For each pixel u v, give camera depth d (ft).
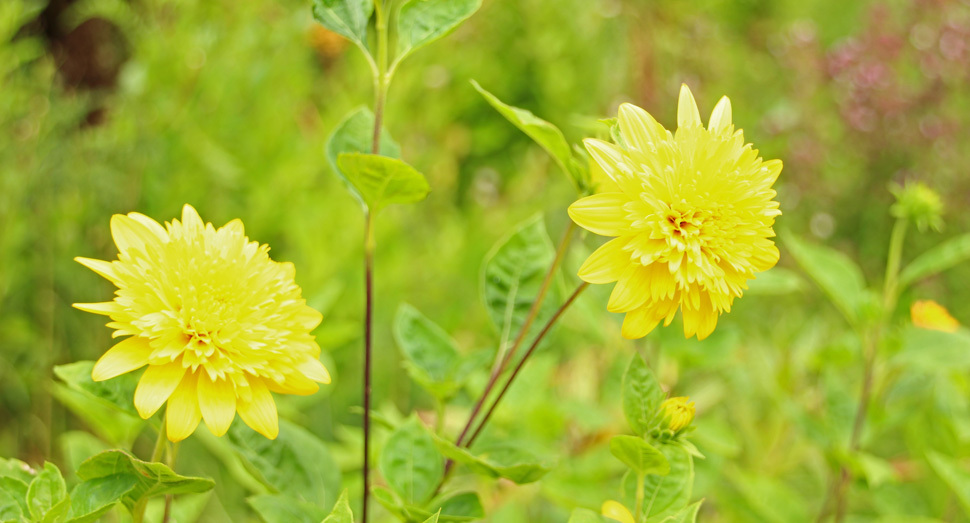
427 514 3.00
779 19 10.84
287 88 5.71
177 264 2.84
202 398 2.80
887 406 4.15
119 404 2.98
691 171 2.87
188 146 4.99
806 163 8.23
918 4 8.73
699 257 2.85
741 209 2.89
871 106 8.21
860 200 8.34
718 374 5.02
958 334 3.72
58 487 2.82
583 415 3.80
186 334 2.81
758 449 4.60
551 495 3.61
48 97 5.24
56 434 4.79
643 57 7.70
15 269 4.70
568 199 6.42
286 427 3.16
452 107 6.56
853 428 3.85
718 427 3.89
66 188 5.08
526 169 6.67
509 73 7.24
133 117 4.97
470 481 3.83
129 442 3.29
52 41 6.21
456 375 3.21
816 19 11.31
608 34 7.98
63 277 4.91
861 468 3.65
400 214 5.73
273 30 5.62
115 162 5.04
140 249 2.89
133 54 5.56
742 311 6.41
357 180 2.94
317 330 3.82
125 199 5.12
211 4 5.53
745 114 8.80
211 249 2.87
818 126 8.66
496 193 6.94
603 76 7.61
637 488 2.95
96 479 2.81
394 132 5.62
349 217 5.07
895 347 3.73
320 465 3.15
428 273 5.76
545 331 3.03
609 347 4.28
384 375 5.13
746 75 9.47
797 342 4.92
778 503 3.80
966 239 3.61
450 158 6.52
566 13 7.45
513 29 7.41
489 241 5.98
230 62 5.24
